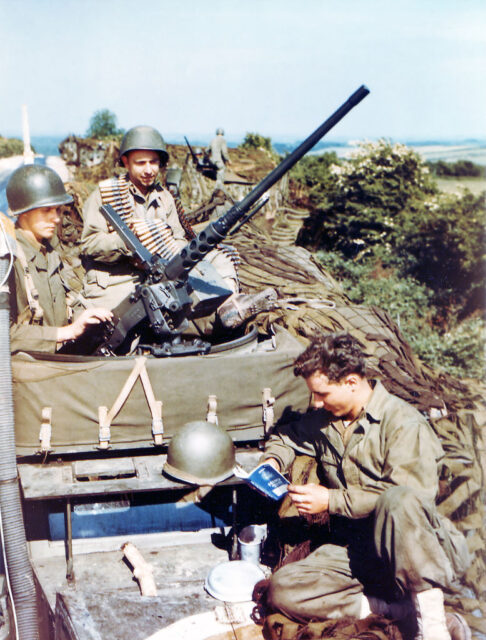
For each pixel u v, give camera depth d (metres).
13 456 3.12
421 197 19.05
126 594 3.03
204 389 3.45
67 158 14.36
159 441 3.39
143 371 3.36
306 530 3.28
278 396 3.56
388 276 17.36
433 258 17.20
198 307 3.60
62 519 3.32
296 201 19.17
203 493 3.12
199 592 3.05
